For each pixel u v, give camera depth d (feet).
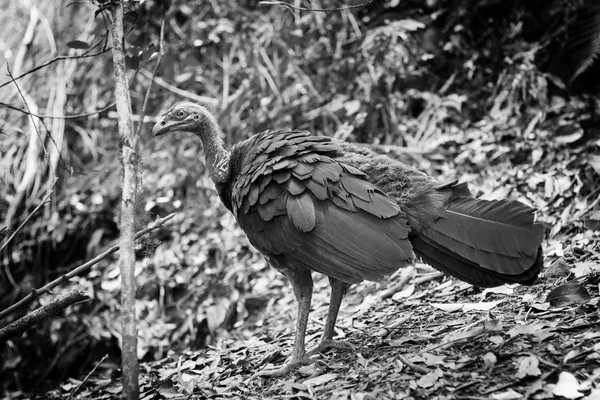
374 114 26.22
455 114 25.17
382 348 13.32
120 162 11.89
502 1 25.53
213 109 28.45
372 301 18.08
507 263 11.57
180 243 26.00
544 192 20.71
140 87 30.60
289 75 27.78
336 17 28.02
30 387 25.93
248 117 28.12
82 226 28.63
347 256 12.55
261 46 28.63
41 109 30.35
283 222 13.10
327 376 12.44
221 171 15.37
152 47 16.02
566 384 10.04
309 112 27.22
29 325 13.65
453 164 23.63
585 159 20.48
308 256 12.94
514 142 22.90
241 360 15.26
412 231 12.60
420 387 10.86
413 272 18.78
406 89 26.32
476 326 13.02
